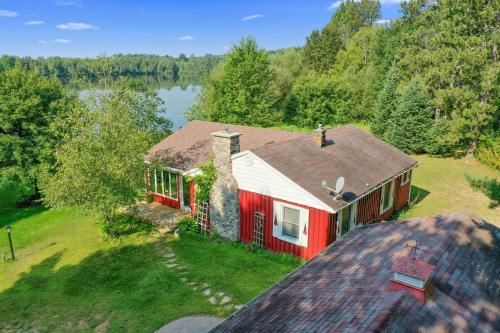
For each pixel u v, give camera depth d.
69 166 17.70
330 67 88.19
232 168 17.84
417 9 62.34
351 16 111.81
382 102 41.31
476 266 8.40
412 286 6.72
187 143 24.88
